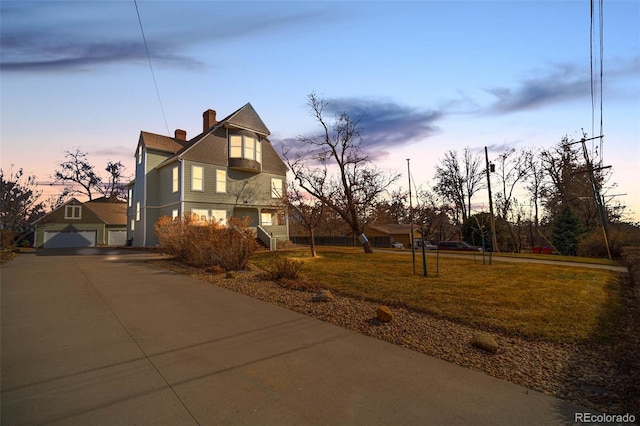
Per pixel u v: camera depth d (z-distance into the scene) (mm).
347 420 2717
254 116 25000
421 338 4785
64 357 3986
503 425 2670
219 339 4695
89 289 8070
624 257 15742
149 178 23750
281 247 24141
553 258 18562
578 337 4723
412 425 2656
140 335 4820
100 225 32594
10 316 5738
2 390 3162
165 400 3008
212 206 22219
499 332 5031
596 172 27812
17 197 21109
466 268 12617
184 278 9766
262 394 3139
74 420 2664
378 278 9711
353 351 4285
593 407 2945
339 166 20156
